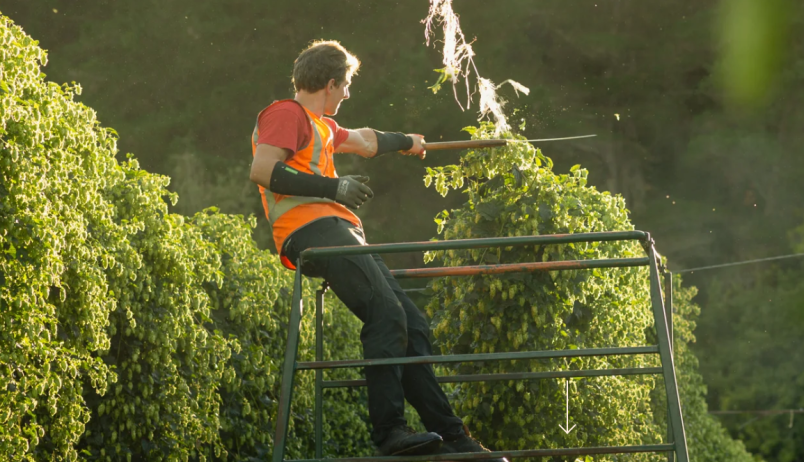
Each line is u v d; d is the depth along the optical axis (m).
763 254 50.97
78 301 11.24
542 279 12.36
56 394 10.91
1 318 9.79
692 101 51.50
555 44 48.28
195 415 13.77
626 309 15.15
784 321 50.41
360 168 44.06
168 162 41.44
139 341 12.97
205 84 43.44
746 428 50.50
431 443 7.02
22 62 9.89
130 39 42.56
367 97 43.19
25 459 10.54
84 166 11.30
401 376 7.64
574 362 13.38
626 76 49.00
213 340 14.21
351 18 44.53
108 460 12.84
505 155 12.25
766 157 49.25
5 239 9.74
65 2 43.28
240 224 17.02
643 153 50.34
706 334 51.81
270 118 7.74
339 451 21.45
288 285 18.30
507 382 12.80
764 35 48.84
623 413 14.55
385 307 7.54
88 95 42.12
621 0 48.84
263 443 16.47
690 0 49.75
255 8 43.69
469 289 12.36
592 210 13.73
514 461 13.18
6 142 9.52
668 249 50.44
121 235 12.12
